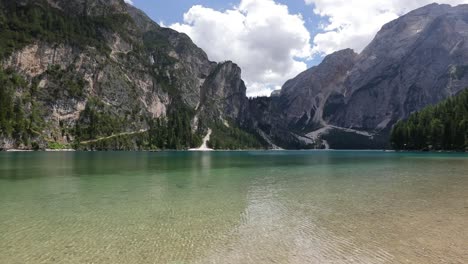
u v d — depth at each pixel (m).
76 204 26.91
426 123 170.50
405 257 14.85
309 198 29.45
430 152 148.88
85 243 17.05
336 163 81.44
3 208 25.27
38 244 16.88
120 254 15.55
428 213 23.05
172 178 46.09
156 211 24.39
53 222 21.14
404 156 115.44
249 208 25.38
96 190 34.41
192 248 16.36
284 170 60.47
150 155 134.88
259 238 17.83
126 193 32.56
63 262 14.59
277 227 19.91
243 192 33.25
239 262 14.59
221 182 41.56
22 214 23.30
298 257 15.07
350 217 22.14
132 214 23.45
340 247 16.25
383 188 35.19
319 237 17.84
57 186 37.25
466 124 142.25
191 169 62.12
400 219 21.42
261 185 38.59
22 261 14.69
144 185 38.47
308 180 43.50
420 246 16.22
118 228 19.80
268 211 24.27
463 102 167.12
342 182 41.03
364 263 14.30
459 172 52.25
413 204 26.20
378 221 20.98
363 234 18.25
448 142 149.25
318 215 22.83
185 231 19.19
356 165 72.88
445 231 18.66
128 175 49.81
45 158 96.62
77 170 57.16
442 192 32.06
